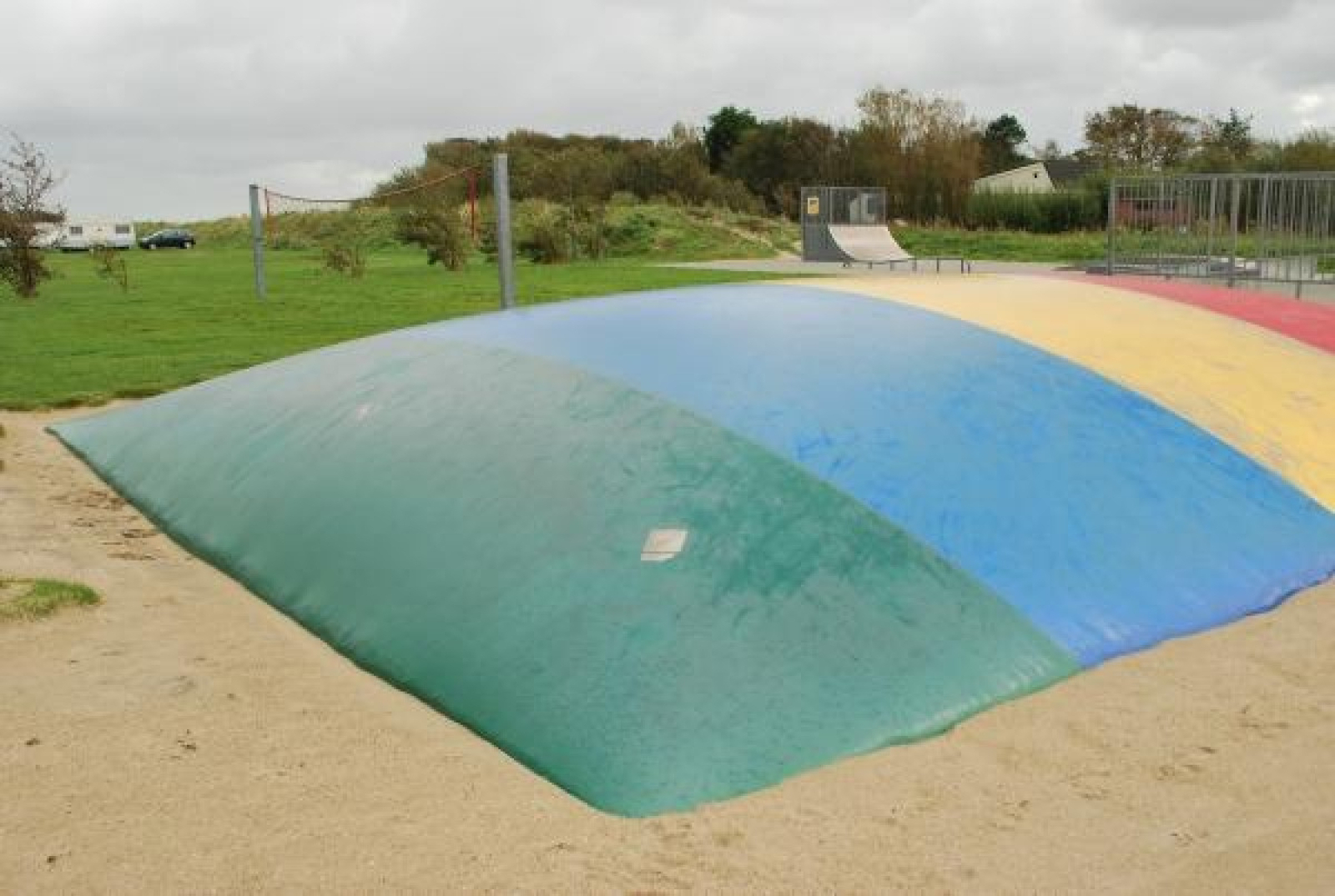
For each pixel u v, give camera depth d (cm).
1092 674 355
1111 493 448
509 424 493
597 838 278
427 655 381
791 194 4669
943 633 356
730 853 269
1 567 499
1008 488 434
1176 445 495
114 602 461
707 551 386
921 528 402
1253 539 448
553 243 3103
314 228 4591
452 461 482
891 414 470
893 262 2495
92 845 279
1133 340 595
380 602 421
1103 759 306
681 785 297
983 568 389
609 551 394
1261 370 596
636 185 4441
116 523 587
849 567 377
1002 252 3080
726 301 639
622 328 586
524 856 270
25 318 1628
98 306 1814
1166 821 278
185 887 260
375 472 504
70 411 906
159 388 980
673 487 420
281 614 450
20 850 277
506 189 995
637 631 354
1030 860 263
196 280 2452
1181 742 315
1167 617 391
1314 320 729
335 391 615
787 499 408
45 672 387
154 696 367
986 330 579
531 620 373
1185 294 739
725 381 495
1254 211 2219
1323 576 437
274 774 313
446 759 322
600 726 321
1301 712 332
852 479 422
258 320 1551
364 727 344
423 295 1906
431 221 2727
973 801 288
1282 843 269
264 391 676
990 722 327
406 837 280
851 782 298
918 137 3862
